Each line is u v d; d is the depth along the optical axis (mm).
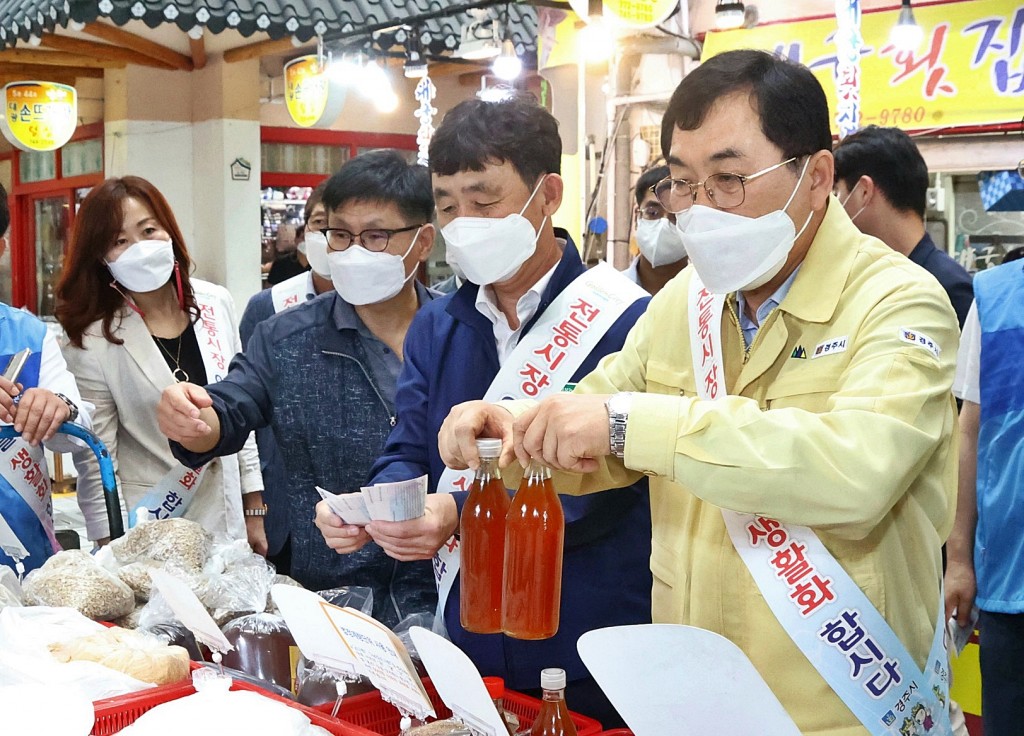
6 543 2318
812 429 1236
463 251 1806
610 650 1091
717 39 5418
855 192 3100
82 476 2918
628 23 4535
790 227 1385
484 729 1237
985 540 2510
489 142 1790
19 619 1668
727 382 1538
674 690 1104
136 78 9164
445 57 8547
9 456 2424
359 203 2293
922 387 1279
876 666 1349
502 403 1597
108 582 1916
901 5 4738
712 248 1396
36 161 11492
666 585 1558
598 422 1302
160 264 2895
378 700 1564
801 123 1362
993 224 4719
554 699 1320
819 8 5074
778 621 1379
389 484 1491
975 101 4578
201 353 3113
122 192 2898
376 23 7293
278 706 1436
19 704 1382
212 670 1607
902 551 1397
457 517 1702
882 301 1356
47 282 11828
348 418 2334
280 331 2377
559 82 6207
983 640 2533
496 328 1947
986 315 2535
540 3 5707
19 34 7258
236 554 2125
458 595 1840
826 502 1220
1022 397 2432
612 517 1778
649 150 5824
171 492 2691
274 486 3082
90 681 1539
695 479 1259
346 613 1398
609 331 1834
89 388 2957
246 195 9289
